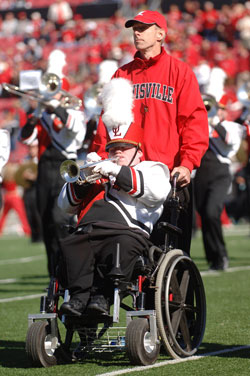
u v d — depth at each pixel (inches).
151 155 671.8
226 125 1314.0
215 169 1323.8
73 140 1139.9
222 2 3366.1
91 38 3506.4
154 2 3508.9
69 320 611.5
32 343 612.1
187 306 653.9
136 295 619.2
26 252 1935.3
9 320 887.7
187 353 643.5
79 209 651.5
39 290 1177.4
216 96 1369.3
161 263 624.7
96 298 595.8
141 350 604.4
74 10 3708.2
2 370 609.9
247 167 1582.2
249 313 891.4
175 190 637.9
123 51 3245.6
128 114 637.3
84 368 609.3
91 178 612.1
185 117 678.5
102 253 605.9
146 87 687.1
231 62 3051.2
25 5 3809.1
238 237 2158.0
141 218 625.0
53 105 1119.6
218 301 988.6
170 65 690.2
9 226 2938.0
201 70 1408.7
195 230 2199.8
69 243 604.4
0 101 3221.0
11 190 2534.5
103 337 749.9
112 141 636.1
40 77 1121.4
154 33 690.2
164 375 569.9
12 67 3462.1
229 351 671.1
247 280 1205.7
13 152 2728.8
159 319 613.6
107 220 617.9
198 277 669.9
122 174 608.1
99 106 1159.0
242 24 3186.5
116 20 3516.2
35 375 584.1
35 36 3678.6
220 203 1327.5
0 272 1481.3
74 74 3336.6
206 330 788.0
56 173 1142.3
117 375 569.6
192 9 3398.1
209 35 3275.1
